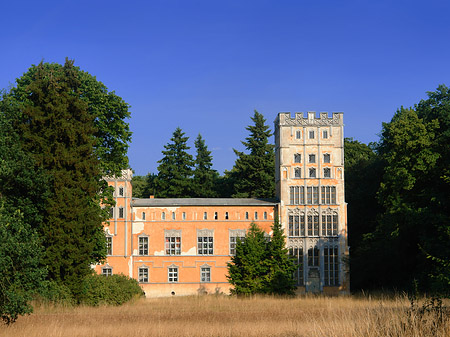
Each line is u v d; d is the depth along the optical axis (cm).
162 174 10988
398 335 2198
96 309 4703
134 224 7975
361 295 6688
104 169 5959
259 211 8031
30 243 3281
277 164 8388
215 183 11444
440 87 7019
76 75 5734
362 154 10694
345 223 7969
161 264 7906
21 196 4444
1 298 3008
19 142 4653
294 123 8162
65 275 4759
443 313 2288
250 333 3148
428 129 5812
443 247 5025
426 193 5403
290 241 7925
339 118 8194
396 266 7256
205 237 7962
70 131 4847
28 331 3130
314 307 4878
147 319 3947
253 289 6725
